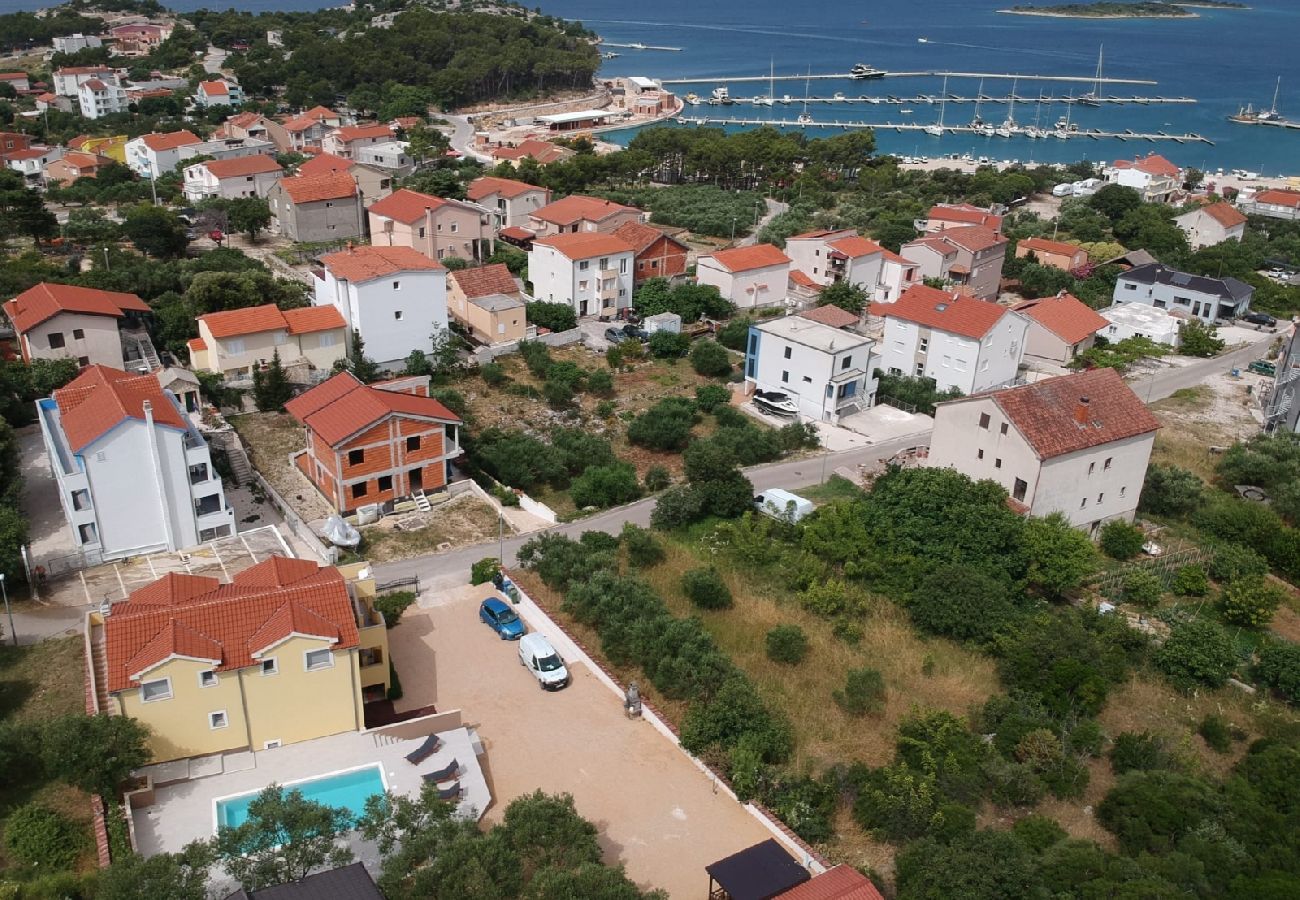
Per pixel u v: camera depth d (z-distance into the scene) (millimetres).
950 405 65438
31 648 48438
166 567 55812
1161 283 113562
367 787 40750
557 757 44156
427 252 115188
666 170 182625
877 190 169125
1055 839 39000
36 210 107250
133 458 55312
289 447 71875
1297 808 41125
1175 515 69250
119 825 37375
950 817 39781
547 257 103188
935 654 52094
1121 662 50875
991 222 136750
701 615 54375
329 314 82875
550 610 54281
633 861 38656
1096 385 65438
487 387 85188
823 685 49219
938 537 59469
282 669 41812
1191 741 46750
